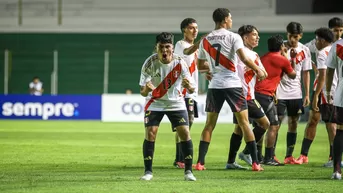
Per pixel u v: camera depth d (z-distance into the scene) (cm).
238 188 1980
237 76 2452
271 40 2703
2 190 1911
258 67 2366
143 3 8312
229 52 2412
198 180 2172
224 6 8194
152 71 2088
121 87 7712
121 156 3108
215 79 2455
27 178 2217
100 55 7781
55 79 7662
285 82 2867
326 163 2731
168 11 8275
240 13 8150
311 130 2867
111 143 3875
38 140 4016
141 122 6406
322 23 7806
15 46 7888
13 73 7762
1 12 8306
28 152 3241
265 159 2777
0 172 2417
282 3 8181
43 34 7850
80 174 2366
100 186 2003
